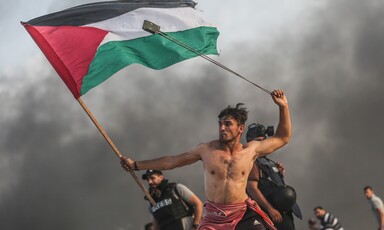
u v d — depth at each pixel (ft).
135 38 47.47
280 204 45.06
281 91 38.60
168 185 54.03
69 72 46.70
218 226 37.81
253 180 45.32
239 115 38.04
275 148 38.50
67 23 47.42
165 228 53.88
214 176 37.93
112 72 47.09
